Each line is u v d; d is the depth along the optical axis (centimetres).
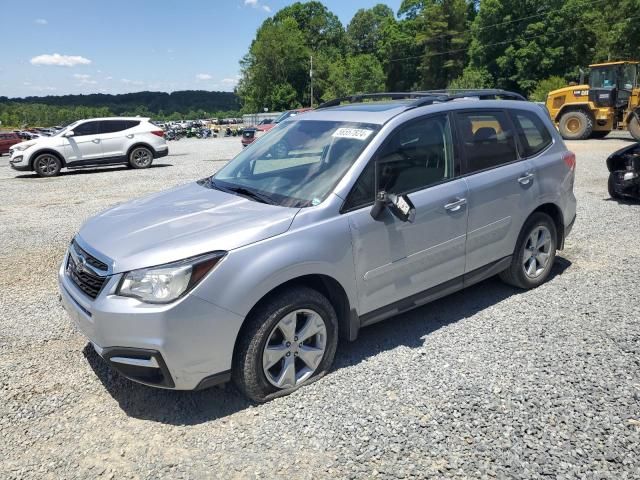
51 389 346
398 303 380
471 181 414
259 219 323
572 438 280
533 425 291
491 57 6175
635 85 2041
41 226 838
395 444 280
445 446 277
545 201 477
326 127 407
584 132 2039
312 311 331
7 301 505
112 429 303
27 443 292
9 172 1791
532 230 474
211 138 4891
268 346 317
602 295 472
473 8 7962
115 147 1675
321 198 343
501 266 453
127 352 292
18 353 396
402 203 339
